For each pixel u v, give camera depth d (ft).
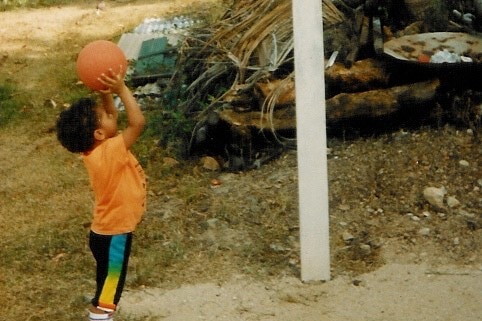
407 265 22.21
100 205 19.33
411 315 20.65
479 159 24.93
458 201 23.89
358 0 28.48
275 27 28.27
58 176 27.71
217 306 21.30
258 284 21.93
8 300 21.94
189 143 27.32
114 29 43.60
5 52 40.81
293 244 23.16
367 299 21.20
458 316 20.54
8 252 23.73
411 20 28.30
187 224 24.20
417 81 26.18
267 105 26.20
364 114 25.75
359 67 26.11
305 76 20.99
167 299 21.62
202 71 29.58
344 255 22.62
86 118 19.12
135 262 22.82
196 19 41.93
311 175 21.31
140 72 33.37
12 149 29.63
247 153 26.35
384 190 24.39
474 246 22.62
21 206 26.05
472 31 27.76
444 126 25.93
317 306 21.09
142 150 27.94
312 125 21.13
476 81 26.17
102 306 19.47
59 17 47.24
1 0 50.75
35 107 32.86
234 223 24.06
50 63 38.58
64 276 22.76
